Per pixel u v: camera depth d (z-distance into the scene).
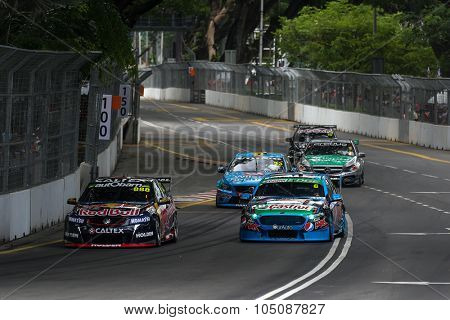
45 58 74.12
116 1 133.50
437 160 146.75
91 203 68.12
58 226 80.62
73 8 100.12
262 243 68.75
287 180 72.81
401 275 52.88
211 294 46.62
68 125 86.44
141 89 174.12
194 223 83.19
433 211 90.44
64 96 84.38
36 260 60.25
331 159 113.06
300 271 54.62
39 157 77.94
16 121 72.12
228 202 95.12
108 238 66.31
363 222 82.06
